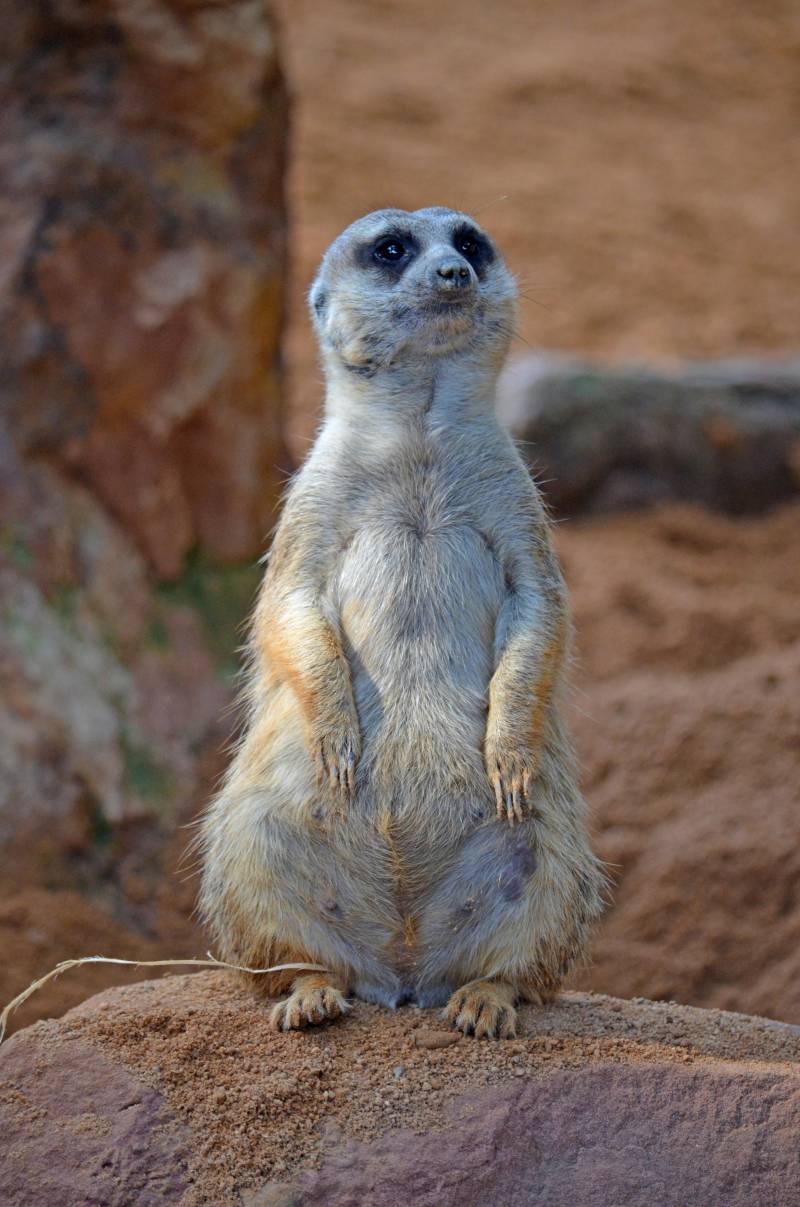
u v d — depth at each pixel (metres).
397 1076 4.63
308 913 5.12
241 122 10.27
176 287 9.92
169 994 5.29
